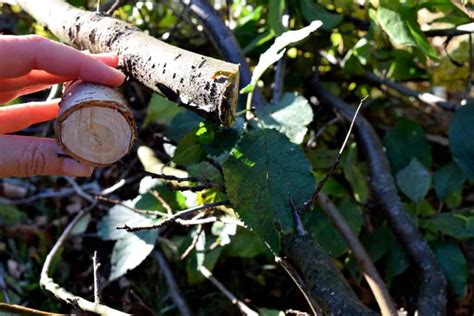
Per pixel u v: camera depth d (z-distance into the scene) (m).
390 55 0.45
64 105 0.26
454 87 0.47
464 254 0.38
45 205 0.50
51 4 0.39
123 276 0.45
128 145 0.27
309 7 0.42
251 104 0.39
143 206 0.40
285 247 0.31
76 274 0.46
